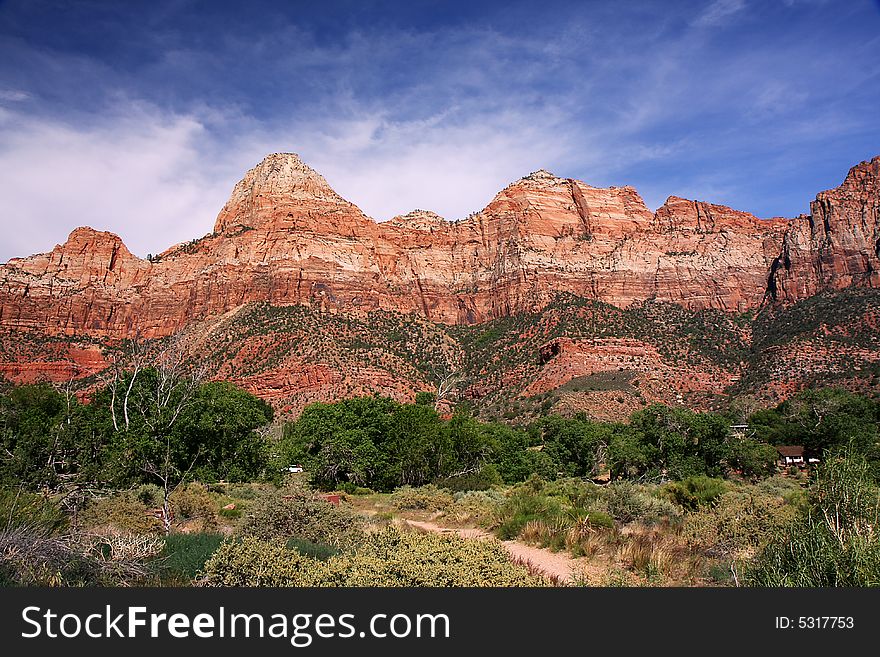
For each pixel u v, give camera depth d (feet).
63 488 71.36
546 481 155.43
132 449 94.73
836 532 31.30
